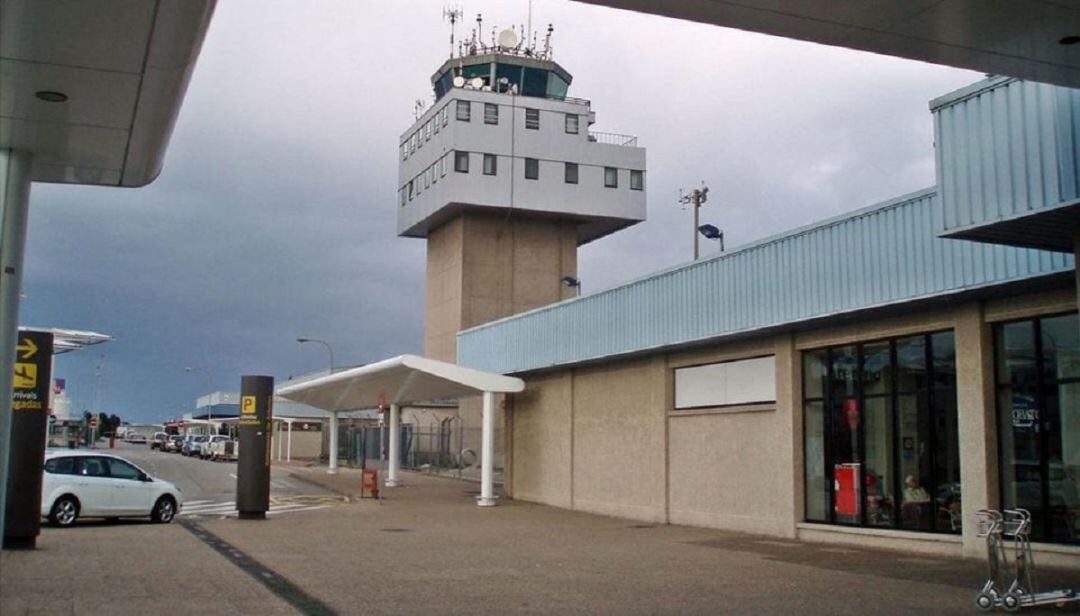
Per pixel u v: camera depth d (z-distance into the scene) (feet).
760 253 69.92
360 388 130.11
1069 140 38.88
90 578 46.50
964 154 43.39
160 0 28.89
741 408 75.77
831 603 41.83
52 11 29.66
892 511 62.59
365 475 116.57
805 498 69.92
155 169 47.75
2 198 43.88
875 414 64.34
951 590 45.57
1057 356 52.70
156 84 35.81
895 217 58.13
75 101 37.70
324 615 37.83
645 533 75.05
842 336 66.54
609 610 39.88
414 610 39.37
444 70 241.76
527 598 42.80
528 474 112.68
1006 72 36.52
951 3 30.68
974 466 55.88
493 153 224.33
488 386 106.01
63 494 73.97
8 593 41.60
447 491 128.98
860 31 32.94
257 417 86.02
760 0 30.53
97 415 454.40
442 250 237.86
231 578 47.44
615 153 234.79
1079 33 32.81
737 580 49.03
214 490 128.67
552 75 239.91
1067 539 51.57
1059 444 52.24
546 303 231.50
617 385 94.27
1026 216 40.47
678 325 79.51
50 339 58.75
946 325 58.54
